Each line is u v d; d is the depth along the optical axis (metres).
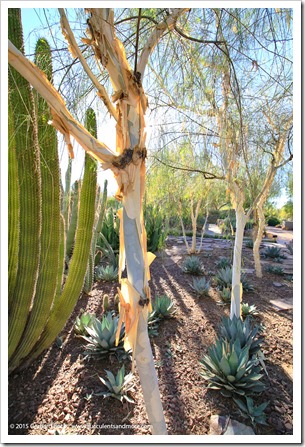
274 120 3.13
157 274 5.86
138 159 1.24
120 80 1.17
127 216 1.27
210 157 2.79
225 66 1.75
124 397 2.23
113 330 2.85
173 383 2.47
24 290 2.30
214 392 2.36
